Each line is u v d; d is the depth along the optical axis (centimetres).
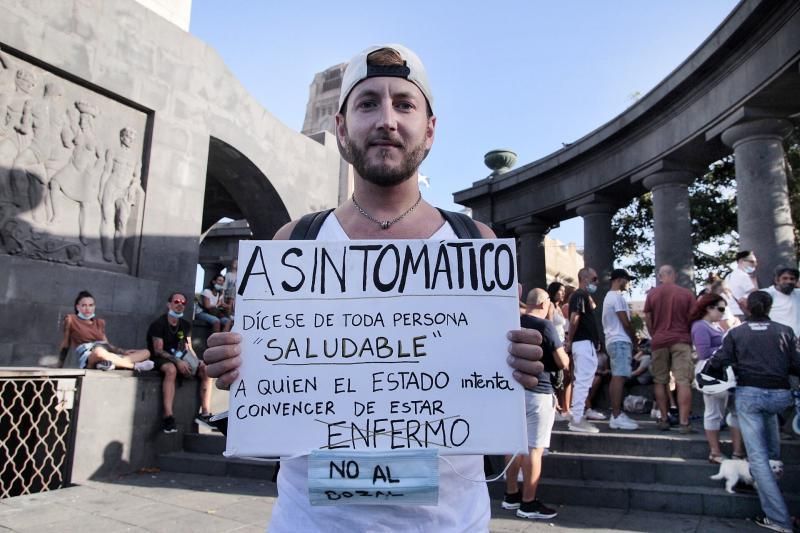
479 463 148
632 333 684
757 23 768
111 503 495
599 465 546
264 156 1236
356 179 167
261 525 445
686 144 955
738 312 682
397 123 150
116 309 874
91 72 859
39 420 530
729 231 1394
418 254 153
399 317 149
